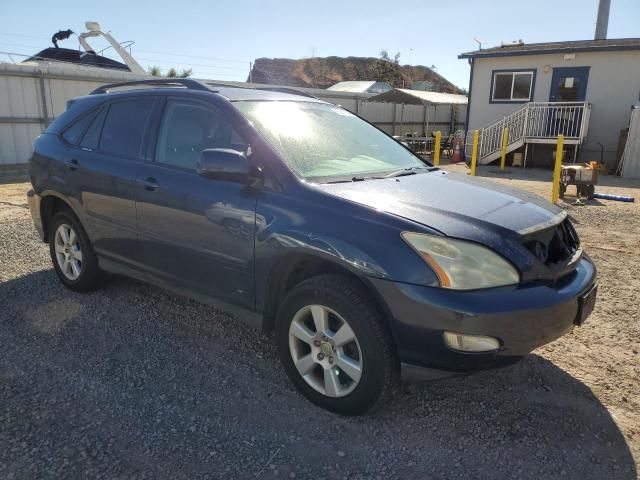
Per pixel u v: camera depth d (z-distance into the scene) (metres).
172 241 3.56
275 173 3.09
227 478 2.42
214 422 2.83
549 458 2.60
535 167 17.97
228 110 3.42
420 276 2.54
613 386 3.26
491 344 2.50
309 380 2.99
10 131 14.27
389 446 2.67
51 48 20.69
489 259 2.56
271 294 3.16
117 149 4.04
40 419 2.82
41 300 4.48
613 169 16.95
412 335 2.57
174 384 3.20
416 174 3.61
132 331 3.91
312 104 4.05
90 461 2.51
